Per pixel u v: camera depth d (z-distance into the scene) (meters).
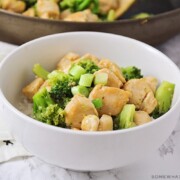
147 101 0.52
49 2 0.69
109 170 0.51
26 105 0.55
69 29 0.62
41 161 0.51
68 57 0.58
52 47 0.58
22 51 0.55
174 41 0.71
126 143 0.46
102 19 0.72
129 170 0.51
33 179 0.50
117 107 0.50
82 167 0.48
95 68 0.54
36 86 0.54
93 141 0.45
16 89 0.56
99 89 0.50
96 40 0.59
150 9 0.75
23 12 0.71
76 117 0.49
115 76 0.52
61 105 0.51
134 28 0.63
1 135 0.52
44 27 0.62
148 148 0.48
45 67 0.58
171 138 0.55
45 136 0.46
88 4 0.71
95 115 0.48
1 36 0.65
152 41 0.66
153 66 0.57
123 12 0.72
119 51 0.59
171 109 0.48
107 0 0.71
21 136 0.48
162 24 0.64
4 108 0.48
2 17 0.62
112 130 0.48
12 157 0.51
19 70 0.55
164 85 0.54
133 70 0.56
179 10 0.64
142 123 0.50
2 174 0.50
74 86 0.52
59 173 0.50
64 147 0.46
